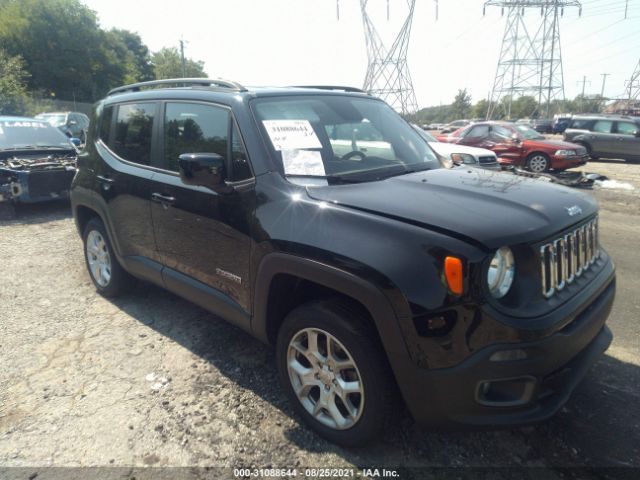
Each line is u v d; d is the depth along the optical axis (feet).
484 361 6.48
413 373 6.81
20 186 23.76
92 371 10.38
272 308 8.77
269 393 9.59
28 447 8.11
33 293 14.61
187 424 8.68
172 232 10.67
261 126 9.27
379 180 9.11
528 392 6.74
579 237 8.09
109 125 13.24
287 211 8.16
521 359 6.52
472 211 7.35
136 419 8.81
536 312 6.76
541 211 7.59
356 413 7.67
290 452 7.99
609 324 12.61
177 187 10.33
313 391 8.70
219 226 9.34
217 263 9.62
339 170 9.22
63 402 9.32
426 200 7.80
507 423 6.76
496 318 6.47
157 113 11.51
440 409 6.84
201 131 10.21
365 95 12.32
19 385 9.87
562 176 38.42
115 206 12.39
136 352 11.15
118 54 171.42
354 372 7.67
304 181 8.66
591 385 9.84
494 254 6.59
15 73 101.65
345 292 7.19
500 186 8.80
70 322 12.66
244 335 11.97
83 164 13.98
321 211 7.79
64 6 144.15
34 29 140.26
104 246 13.99
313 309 7.81
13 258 17.92
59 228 22.56
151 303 13.88
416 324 6.63
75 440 8.28
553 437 8.33
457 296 6.45
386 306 6.77
